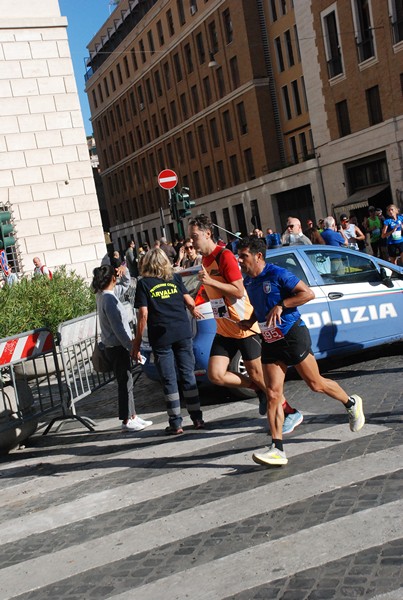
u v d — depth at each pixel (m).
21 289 12.52
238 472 5.66
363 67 34.12
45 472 6.73
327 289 8.70
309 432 6.35
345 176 37.03
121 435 7.66
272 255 8.65
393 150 33.09
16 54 19.39
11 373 7.88
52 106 19.69
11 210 19.27
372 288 9.02
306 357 5.64
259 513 4.73
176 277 7.36
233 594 3.69
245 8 45.34
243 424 7.10
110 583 4.09
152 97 61.38
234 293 6.47
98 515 5.28
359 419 5.93
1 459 7.58
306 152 44.19
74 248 19.84
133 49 62.84
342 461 5.43
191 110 54.91
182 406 8.56
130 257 30.38
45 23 19.61
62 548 4.75
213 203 53.44
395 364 8.70
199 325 8.15
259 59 45.66
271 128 46.00
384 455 5.39
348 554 3.88
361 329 8.84
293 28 42.66
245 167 48.59
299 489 5.02
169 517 4.95
